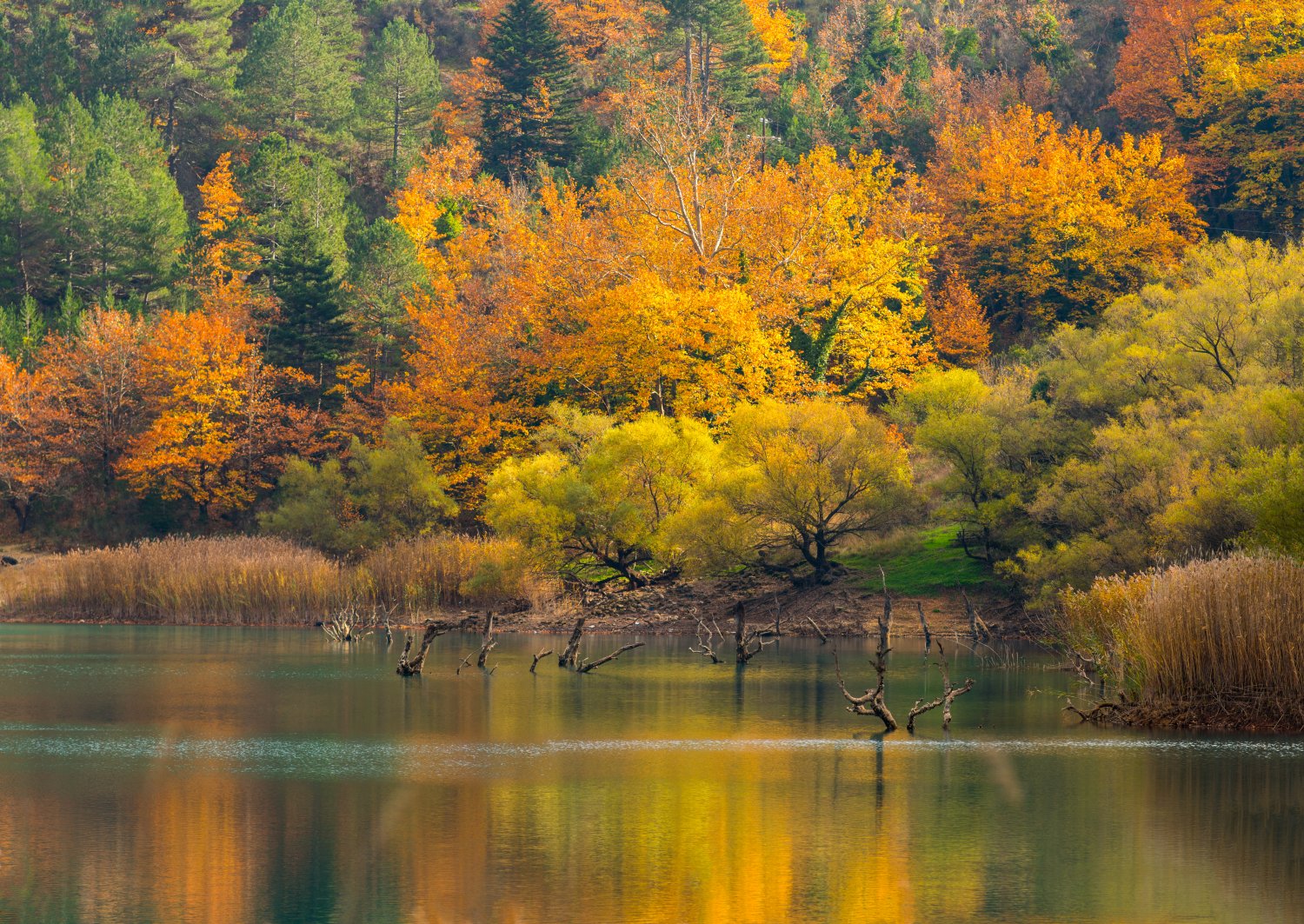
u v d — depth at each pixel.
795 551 91.69
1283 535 53.12
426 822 32.03
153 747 42.56
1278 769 38.22
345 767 39.31
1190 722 44.69
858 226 130.75
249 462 130.88
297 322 135.25
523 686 57.56
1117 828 31.41
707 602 88.81
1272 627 44.44
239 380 132.75
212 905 25.38
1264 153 142.75
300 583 88.75
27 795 35.22
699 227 121.44
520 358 122.62
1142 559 65.88
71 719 48.28
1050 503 73.62
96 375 136.50
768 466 84.56
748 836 30.70
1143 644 46.50
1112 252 137.12
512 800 34.66
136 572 89.81
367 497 115.00
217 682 58.56
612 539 91.75
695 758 40.69
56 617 89.81
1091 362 82.88
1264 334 76.00
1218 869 27.95
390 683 58.50
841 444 86.56
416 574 90.38
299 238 137.12
